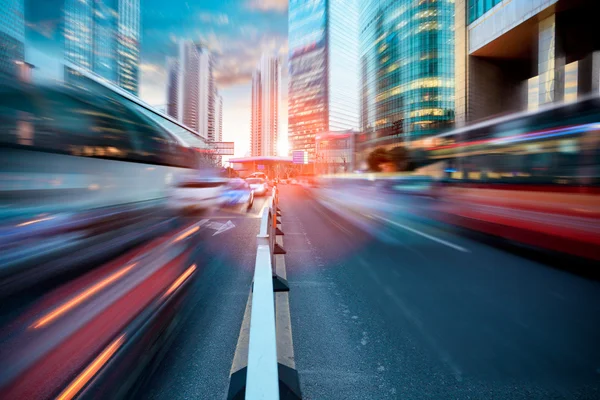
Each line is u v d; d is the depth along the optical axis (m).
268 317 1.27
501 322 2.89
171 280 4.02
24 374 2.08
